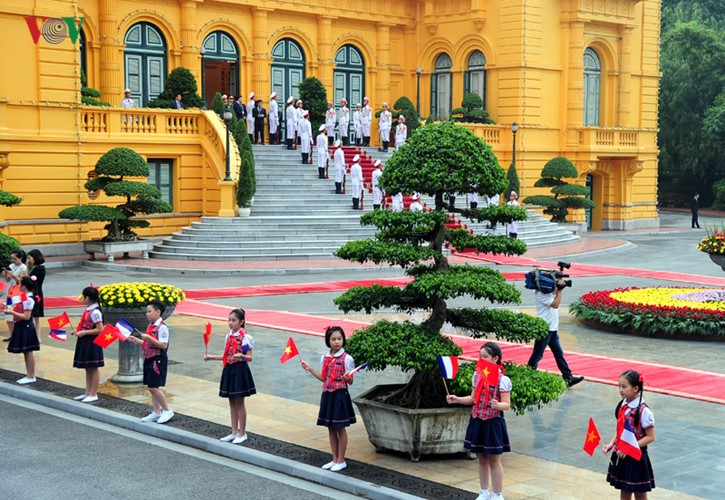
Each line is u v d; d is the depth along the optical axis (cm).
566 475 1054
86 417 1334
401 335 1123
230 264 2956
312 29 4353
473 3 4369
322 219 3312
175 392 1439
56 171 3150
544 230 3853
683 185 6262
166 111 3403
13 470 1088
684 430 1250
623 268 3094
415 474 1055
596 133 4397
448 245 1312
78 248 3195
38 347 1495
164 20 3884
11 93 3041
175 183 3453
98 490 1022
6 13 3005
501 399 953
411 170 1150
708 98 5994
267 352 1747
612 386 1502
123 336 1269
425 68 4644
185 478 1067
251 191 3303
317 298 2405
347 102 4519
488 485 965
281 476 1080
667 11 6894
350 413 1069
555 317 1466
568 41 4403
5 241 2098
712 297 2066
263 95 4184
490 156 1172
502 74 4325
